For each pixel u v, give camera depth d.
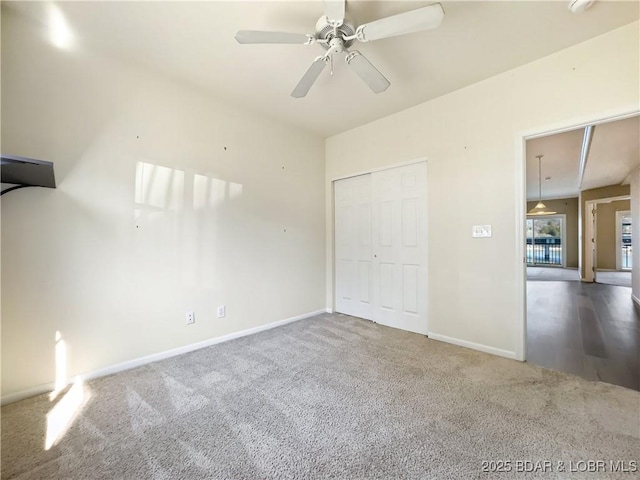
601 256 9.16
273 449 1.48
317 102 3.06
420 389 2.04
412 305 3.25
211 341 2.88
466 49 2.23
